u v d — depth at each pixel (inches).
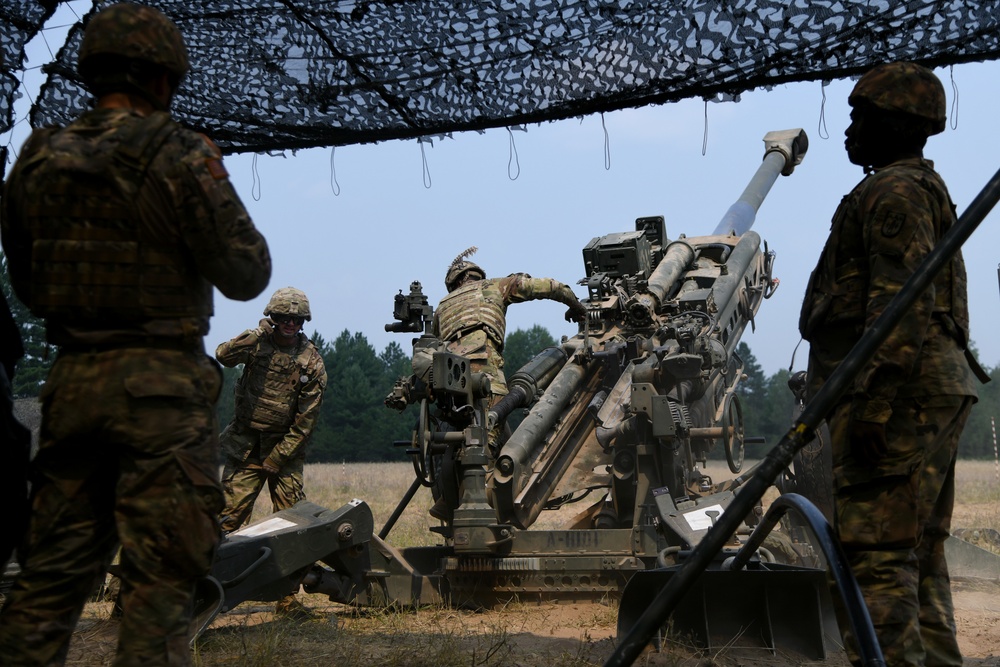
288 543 230.1
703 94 185.6
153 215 110.6
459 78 199.9
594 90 191.6
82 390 108.9
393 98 205.5
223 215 111.4
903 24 169.2
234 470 281.7
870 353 111.0
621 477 283.9
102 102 117.6
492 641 210.8
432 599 263.4
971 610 254.5
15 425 112.5
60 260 110.6
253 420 278.2
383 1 192.1
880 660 107.4
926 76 137.0
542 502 289.3
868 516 125.0
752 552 157.1
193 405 111.3
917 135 136.8
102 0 195.6
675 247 360.5
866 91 137.8
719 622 193.0
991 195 111.0
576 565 258.1
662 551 226.7
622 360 311.4
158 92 119.0
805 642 190.2
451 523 298.2
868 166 140.9
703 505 251.8
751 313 376.5
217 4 198.8
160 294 110.9
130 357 109.5
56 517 110.7
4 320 119.9
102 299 109.7
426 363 255.8
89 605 247.4
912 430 124.6
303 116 213.3
